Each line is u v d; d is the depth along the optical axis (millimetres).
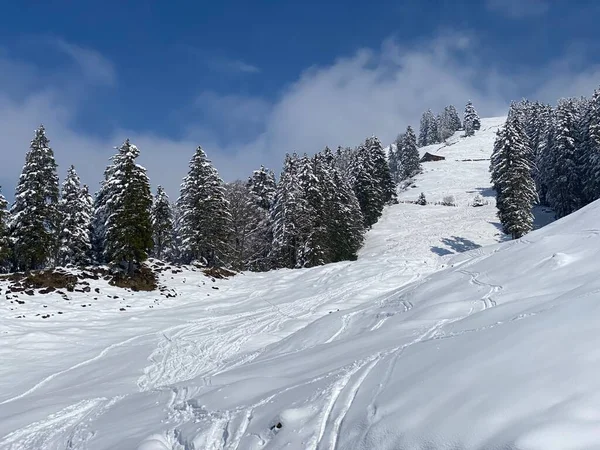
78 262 39781
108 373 16938
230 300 30047
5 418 12258
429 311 13422
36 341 21234
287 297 28203
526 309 9555
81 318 25391
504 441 4535
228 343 19547
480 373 6160
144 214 32562
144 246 32875
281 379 9633
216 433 7836
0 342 20766
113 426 10031
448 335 9516
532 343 6539
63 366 18422
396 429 5594
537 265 15156
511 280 14789
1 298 26797
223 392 9547
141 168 33344
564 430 4375
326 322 17578
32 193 32406
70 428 10945
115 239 32594
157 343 20641
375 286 26516
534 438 4363
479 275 17047
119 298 29484
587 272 12430
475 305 13047
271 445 6750
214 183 40719
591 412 4551
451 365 6781
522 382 5508
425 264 30594
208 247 40000
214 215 40219
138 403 11422
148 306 28922
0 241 33969
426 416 5594
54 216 34281
